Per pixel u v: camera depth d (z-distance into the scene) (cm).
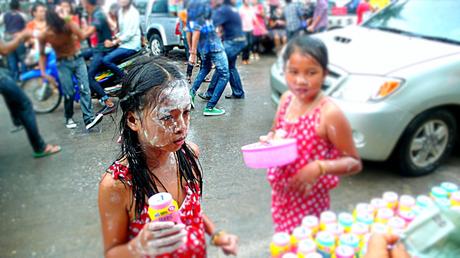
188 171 93
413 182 176
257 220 132
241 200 133
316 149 118
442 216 73
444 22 229
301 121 120
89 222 124
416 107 172
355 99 170
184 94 80
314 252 110
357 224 122
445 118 183
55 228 123
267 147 116
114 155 109
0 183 119
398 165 179
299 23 229
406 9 249
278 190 129
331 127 115
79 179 114
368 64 180
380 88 168
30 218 122
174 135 81
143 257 78
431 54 189
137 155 84
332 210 148
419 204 128
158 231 77
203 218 102
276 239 119
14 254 118
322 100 118
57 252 117
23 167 116
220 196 133
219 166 130
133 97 79
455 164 191
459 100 178
